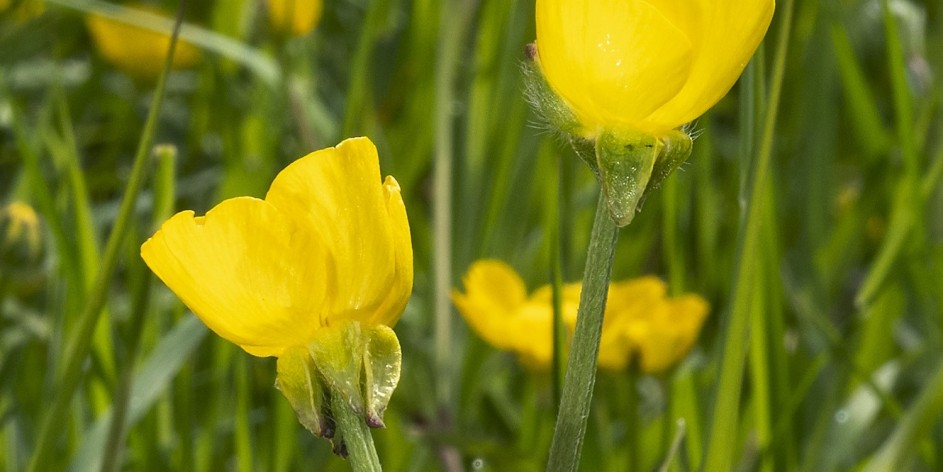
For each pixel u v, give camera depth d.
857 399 0.42
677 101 0.28
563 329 0.35
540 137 0.56
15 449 0.42
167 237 0.28
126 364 0.35
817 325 0.43
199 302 0.28
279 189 0.28
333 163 0.28
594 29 0.28
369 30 0.53
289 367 0.28
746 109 0.33
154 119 0.34
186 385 0.40
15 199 0.52
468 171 0.57
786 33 0.31
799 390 0.40
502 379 0.54
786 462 0.39
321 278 0.28
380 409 0.28
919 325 0.53
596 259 0.28
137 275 0.35
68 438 0.40
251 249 0.28
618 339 0.39
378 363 0.28
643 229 0.56
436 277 0.49
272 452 0.41
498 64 0.57
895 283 0.47
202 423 0.44
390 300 0.29
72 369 0.34
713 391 0.32
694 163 0.52
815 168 0.55
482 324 0.42
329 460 0.43
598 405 0.40
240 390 0.39
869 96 0.52
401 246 0.28
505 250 0.57
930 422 0.35
